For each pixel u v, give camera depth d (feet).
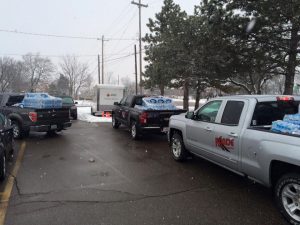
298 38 35.86
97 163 24.72
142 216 14.34
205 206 15.57
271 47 37.11
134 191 17.79
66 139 37.29
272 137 14.25
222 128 18.45
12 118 36.42
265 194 17.35
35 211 14.85
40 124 35.45
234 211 14.97
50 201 16.15
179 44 44.16
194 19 42.96
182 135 24.16
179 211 14.93
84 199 16.46
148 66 80.28
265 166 14.60
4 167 19.90
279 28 35.17
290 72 38.75
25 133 36.94
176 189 18.19
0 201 16.12
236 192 17.69
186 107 72.74
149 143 34.78
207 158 20.90
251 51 37.52
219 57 37.81
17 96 40.81
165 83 67.62
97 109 77.71
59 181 19.66
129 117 38.75
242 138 16.37
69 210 14.99
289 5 31.07
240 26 35.86
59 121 37.55
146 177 20.70
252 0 33.78
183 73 48.98
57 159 26.09
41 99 35.65
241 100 17.79
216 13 36.40
